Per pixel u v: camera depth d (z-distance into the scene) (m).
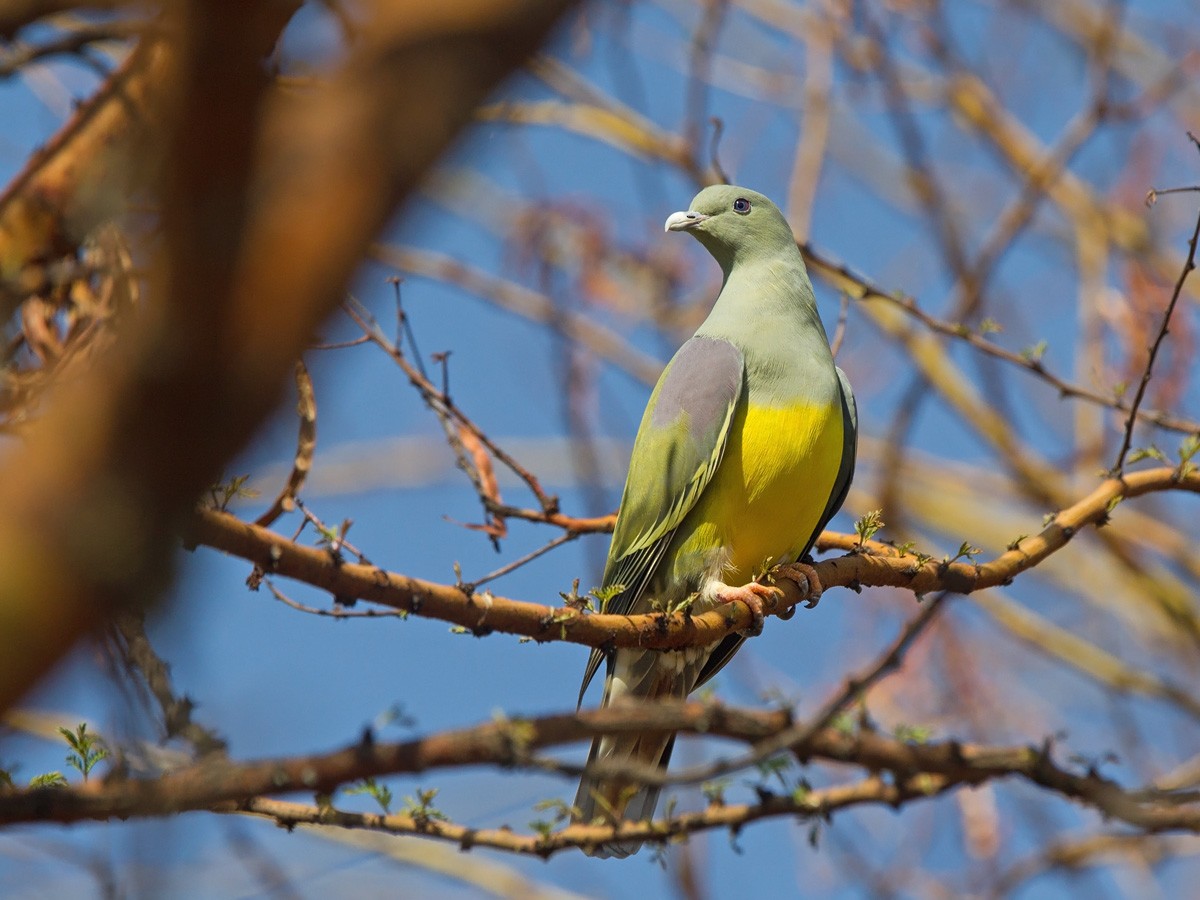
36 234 7.25
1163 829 7.64
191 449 2.92
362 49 2.80
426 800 7.77
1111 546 18.38
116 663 5.36
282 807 7.69
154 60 7.12
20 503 2.98
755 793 8.18
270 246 2.77
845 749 8.02
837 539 11.74
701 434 11.50
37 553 3.01
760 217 12.77
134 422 2.88
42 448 2.99
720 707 7.16
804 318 12.19
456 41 2.71
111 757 6.45
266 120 2.73
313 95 3.31
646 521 11.68
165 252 2.76
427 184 2.96
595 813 9.65
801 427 11.54
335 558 7.07
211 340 2.77
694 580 11.62
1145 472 10.47
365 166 2.78
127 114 7.19
